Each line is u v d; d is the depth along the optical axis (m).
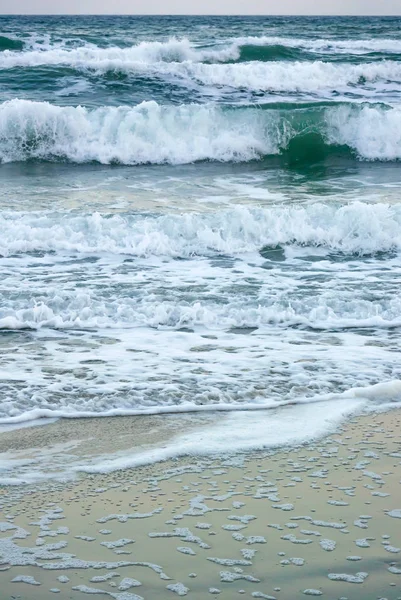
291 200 12.74
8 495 4.27
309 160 17.83
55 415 5.49
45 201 12.33
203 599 3.35
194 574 3.53
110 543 3.79
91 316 7.80
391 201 12.66
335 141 18.39
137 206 12.06
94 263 9.58
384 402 5.81
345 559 3.65
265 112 17.97
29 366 6.46
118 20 88.00
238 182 14.65
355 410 5.62
